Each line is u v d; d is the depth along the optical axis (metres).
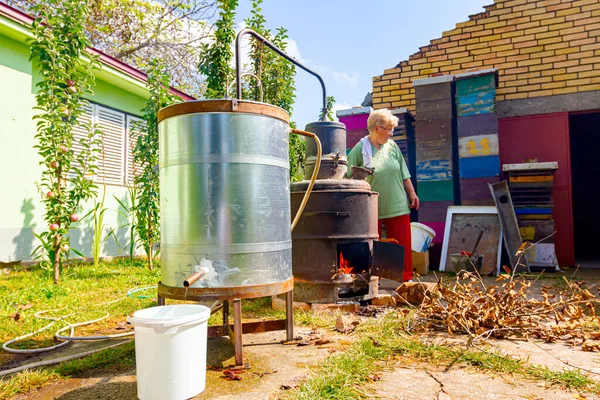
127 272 6.04
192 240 2.29
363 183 3.66
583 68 6.89
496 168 6.49
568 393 1.90
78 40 5.55
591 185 12.39
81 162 5.75
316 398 1.80
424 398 1.85
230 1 6.97
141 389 1.87
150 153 6.63
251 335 2.94
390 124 4.32
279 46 7.66
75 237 7.01
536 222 6.31
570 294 4.22
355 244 3.68
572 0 6.98
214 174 2.30
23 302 3.97
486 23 7.55
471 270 6.04
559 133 6.97
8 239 5.88
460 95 6.76
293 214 3.60
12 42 6.07
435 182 6.84
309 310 3.49
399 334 2.83
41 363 2.37
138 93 8.50
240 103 2.36
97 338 2.89
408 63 8.09
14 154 6.05
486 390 1.94
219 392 1.96
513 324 2.84
